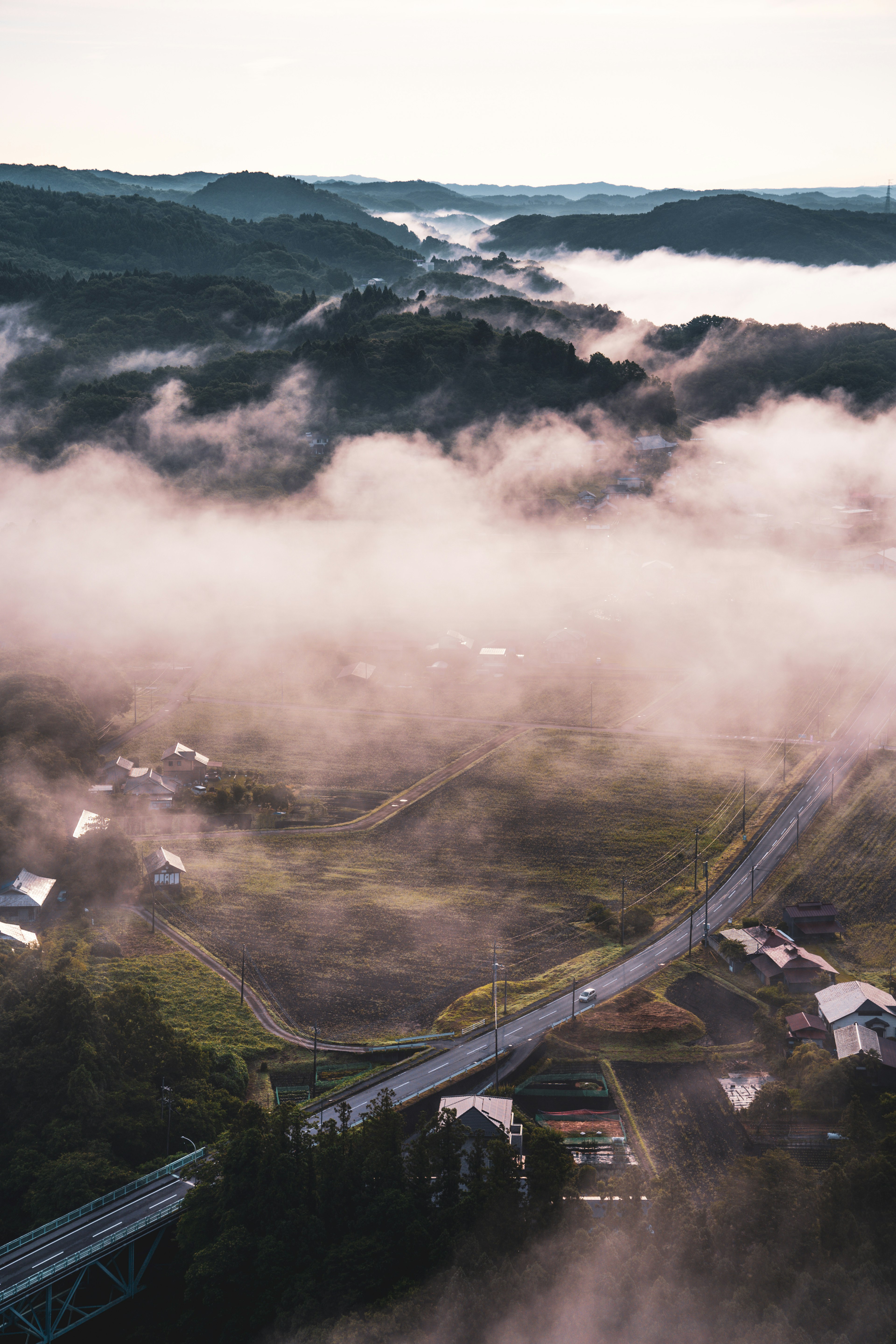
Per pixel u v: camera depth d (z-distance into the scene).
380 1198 73.44
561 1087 92.19
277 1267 70.56
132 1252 74.25
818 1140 84.31
